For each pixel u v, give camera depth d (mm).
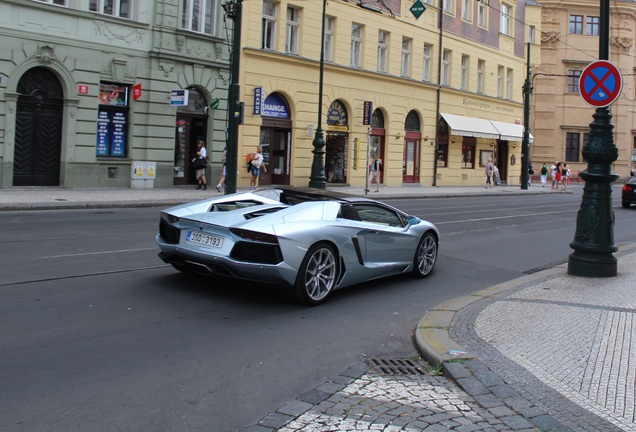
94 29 21141
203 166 23375
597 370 4906
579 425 3941
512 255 11938
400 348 5789
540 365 5012
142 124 22703
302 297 6953
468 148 40469
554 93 56125
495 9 41406
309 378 4867
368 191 28984
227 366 5047
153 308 6613
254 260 6637
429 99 35969
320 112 25938
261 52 26281
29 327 5734
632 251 11961
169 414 4074
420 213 19266
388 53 32969
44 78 20422
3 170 19469
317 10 28734
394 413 4141
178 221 7180
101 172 21766
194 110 24625
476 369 4891
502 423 3984
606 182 9070
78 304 6598
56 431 3750
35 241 10367
